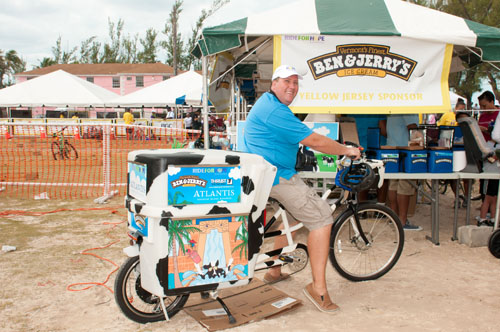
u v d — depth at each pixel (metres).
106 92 28.31
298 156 3.58
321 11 5.35
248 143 3.37
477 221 5.88
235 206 2.91
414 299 3.57
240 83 11.52
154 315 3.14
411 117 5.55
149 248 2.81
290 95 3.28
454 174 5.02
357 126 6.81
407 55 5.17
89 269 4.27
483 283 3.93
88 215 6.53
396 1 5.67
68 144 14.45
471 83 21.36
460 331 3.02
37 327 3.09
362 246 3.97
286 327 3.07
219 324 3.06
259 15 5.30
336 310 3.32
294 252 3.70
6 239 5.23
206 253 2.89
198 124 20.41
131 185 3.08
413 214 6.37
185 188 2.78
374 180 3.69
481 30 5.25
